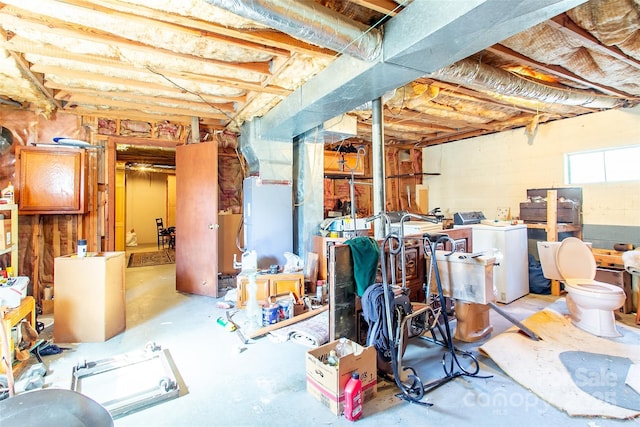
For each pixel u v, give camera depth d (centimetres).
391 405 199
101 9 210
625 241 423
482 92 379
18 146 375
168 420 186
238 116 450
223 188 563
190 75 314
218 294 443
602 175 446
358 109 376
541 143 509
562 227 439
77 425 103
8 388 210
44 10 212
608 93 360
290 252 448
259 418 187
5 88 339
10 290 246
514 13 165
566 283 324
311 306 369
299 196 473
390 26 215
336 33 201
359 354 199
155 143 482
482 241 419
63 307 288
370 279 262
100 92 368
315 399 205
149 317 356
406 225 394
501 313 285
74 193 398
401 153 725
